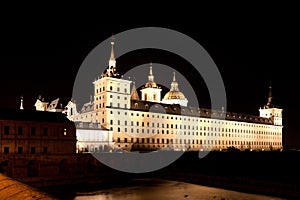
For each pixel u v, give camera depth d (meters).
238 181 86.25
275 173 93.62
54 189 83.06
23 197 16.94
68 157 97.19
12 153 89.12
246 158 103.62
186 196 72.38
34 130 94.06
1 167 86.56
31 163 93.06
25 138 92.00
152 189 83.12
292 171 91.12
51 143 96.81
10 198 17.67
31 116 96.19
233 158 106.50
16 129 90.75
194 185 90.44
